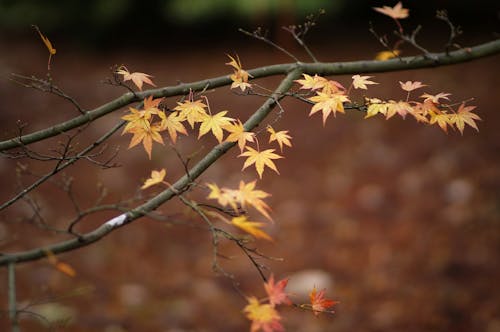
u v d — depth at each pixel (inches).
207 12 333.7
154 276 181.9
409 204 205.3
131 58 335.0
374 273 177.9
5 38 353.7
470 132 235.1
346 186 219.8
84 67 323.0
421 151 231.6
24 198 68.2
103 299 170.1
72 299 167.8
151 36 358.3
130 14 347.3
